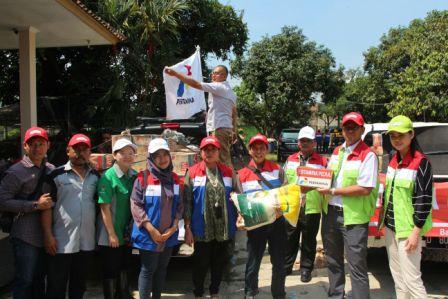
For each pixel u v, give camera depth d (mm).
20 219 3484
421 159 3410
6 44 10242
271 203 3777
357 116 3787
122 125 13125
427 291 4578
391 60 33438
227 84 5168
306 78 24922
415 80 16172
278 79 25047
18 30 8703
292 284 4863
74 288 3809
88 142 3645
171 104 6965
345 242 3832
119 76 13156
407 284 3463
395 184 3535
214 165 4125
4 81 13602
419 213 3336
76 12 7844
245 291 4105
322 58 25547
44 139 3490
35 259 3539
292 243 5000
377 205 4422
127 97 13828
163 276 3943
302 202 4617
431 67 15695
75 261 3750
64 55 13398
